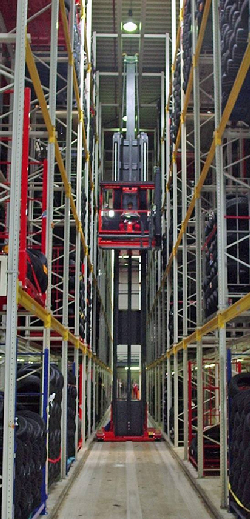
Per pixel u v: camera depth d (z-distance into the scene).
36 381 8.52
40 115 12.39
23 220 5.98
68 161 10.78
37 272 7.20
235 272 8.80
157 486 9.95
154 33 19.61
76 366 12.47
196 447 10.98
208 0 8.92
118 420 17.50
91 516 7.87
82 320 14.02
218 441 10.34
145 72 21.84
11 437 5.17
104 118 25.47
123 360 41.84
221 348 7.80
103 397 26.28
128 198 17.02
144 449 15.27
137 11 18.59
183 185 12.98
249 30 5.97
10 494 5.08
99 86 22.73
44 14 9.45
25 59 6.21
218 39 8.09
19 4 5.75
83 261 14.46
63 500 8.80
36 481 6.84
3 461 5.13
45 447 7.39
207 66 11.62
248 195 9.09
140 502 8.73
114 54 20.91
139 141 18.69
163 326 18.80
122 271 36.50
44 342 7.88
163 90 20.84
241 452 6.62
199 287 10.38
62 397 10.12
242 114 8.09
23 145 6.09
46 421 7.65
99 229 16.59
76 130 14.44
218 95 8.14
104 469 11.80
